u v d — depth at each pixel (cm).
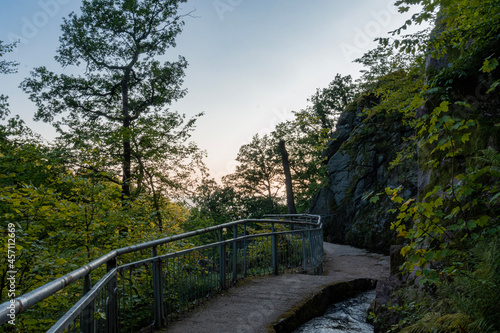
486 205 335
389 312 398
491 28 355
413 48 371
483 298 241
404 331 320
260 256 727
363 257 1308
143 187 1573
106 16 1655
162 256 441
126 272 495
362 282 677
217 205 3509
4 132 1032
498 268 253
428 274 267
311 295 535
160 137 1625
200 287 527
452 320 262
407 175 1605
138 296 486
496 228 274
